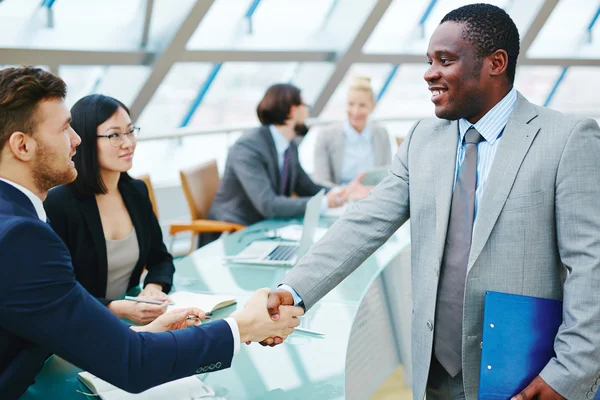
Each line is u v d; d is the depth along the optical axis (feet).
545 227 4.38
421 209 4.86
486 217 4.44
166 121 21.94
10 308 3.86
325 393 4.82
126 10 17.49
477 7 4.44
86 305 4.06
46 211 7.05
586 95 32.48
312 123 21.30
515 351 4.33
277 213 11.31
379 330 6.96
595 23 30.19
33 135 4.16
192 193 12.24
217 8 19.66
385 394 6.40
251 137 11.80
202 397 4.74
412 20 25.04
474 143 4.67
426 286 4.81
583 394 4.06
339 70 22.84
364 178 12.92
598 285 4.05
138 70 18.39
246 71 22.52
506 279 4.44
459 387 4.81
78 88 19.02
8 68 4.18
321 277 5.22
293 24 22.13
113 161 7.22
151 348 4.20
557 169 4.30
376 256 8.62
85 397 4.79
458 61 4.41
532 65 27.78
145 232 7.88
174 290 7.45
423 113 27.58
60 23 16.47
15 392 4.32
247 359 5.43
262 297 5.10
